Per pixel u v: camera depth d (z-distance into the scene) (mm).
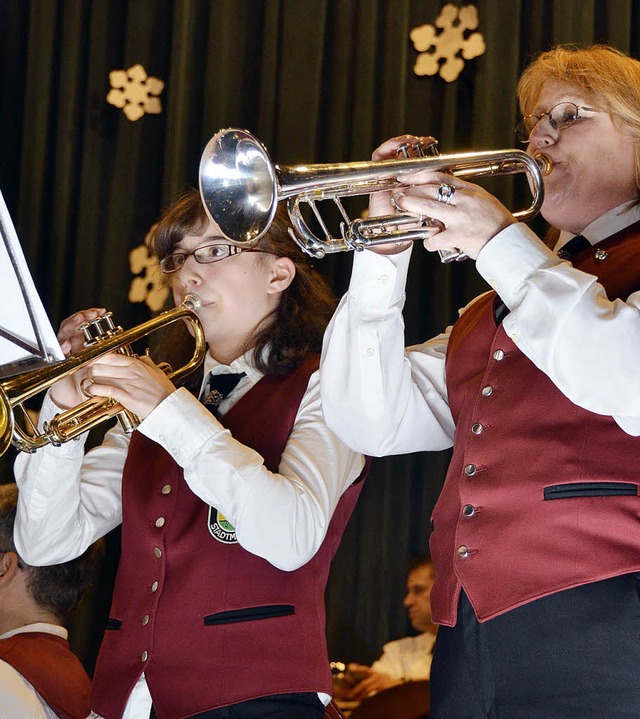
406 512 3611
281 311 2406
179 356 2533
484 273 1695
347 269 3781
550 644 1623
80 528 2352
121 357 2111
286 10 3867
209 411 2207
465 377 1910
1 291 1881
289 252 2461
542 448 1705
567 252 1922
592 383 1615
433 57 3822
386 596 3574
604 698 1592
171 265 2430
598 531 1641
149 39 3941
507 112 3727
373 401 1956
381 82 3814
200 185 1848
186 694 2014
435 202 1693
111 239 3844
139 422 2162
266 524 2021
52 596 2504
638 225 1873
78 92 3922
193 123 3887
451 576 1747
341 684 3408
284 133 3805
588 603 1613
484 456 1757
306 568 2158
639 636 1587
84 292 3836
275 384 2318
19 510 2334
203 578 2090
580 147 1936
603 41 3707
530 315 1643
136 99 3920
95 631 3594
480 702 1695
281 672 2023
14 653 2373
